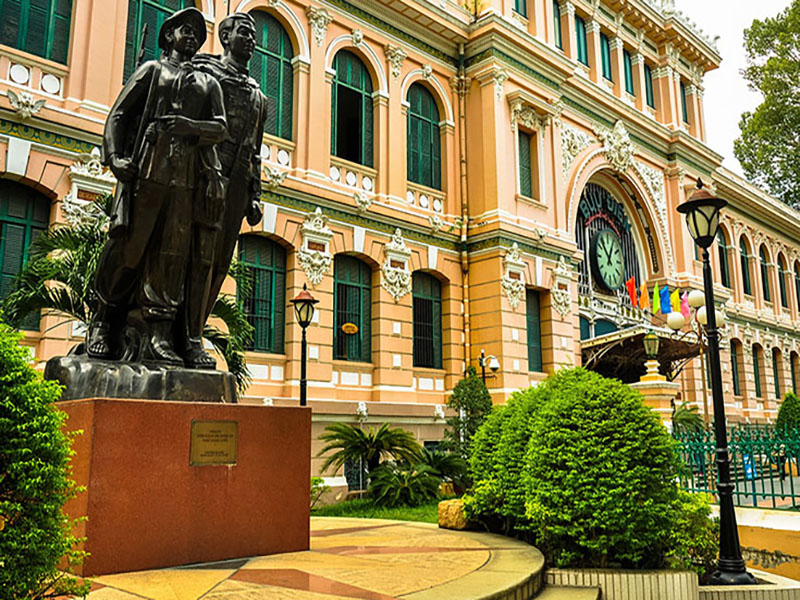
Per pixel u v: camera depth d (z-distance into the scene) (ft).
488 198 69.87
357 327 61.87
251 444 21.63
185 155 21.36
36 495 12.93
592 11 89.86
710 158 104.58
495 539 27.14
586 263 87.10
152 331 22.02
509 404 30.71
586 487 23.50
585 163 82.79
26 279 35.06
